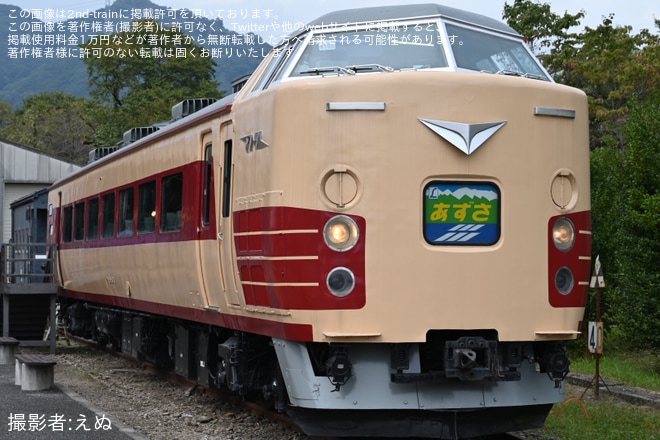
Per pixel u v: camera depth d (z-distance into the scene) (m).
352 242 6.60
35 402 9.90
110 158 13.64
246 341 8.18
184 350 10.47
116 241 13.11
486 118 6.73
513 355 6.82
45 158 34.25
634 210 12.09
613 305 13.05
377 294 6.59
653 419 8.79
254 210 7.23
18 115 67.81
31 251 22.06
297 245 6.66
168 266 10.28
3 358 14.61
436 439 8.05
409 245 6.61
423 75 6.69
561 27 26.33
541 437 8.00
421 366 7.10
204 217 8.99
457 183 6.71
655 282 11.89
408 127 6.64
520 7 26.86
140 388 11.95
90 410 9.32
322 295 6.59
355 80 6.67
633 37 28.03
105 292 14.33
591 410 9.27
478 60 7.52
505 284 6.75
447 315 6.65
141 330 12.45
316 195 6.64
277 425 8.65
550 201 6.92
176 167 9.95
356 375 6.72
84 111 56.56
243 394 8.42
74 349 17.98
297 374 6.85
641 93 24.64
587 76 25.27
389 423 6.91
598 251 13.73
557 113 6.95
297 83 6.78
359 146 6.62
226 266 8.16
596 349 10.28
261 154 7.11
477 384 6.81
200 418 9.29
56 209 18.88
